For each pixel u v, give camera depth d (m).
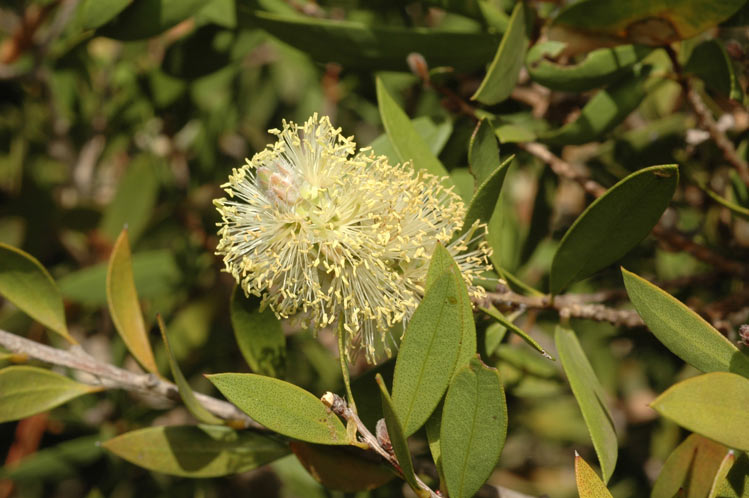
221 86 0.56
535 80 0.44
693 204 0.49
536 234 0.50
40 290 0.43
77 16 0.47
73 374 0.52
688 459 0.41
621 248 0.41
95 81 0.57
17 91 0.61
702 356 0.39
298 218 0.41
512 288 0.43
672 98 0.51
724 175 0.48
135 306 0.44
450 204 0.41
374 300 0.41
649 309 0.39
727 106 0.45
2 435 0.55
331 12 0.53
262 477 0.60
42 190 0.56
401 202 0.41
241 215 0.41
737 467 0.39
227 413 0.43
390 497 0.49
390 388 0.42
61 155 0.60
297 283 0.41
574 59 0.46
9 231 0.58
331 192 0.41
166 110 0.55
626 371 0.57
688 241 0.46
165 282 0.53
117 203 0.54
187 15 0.46
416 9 0.53
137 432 0.43
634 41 0.43
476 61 0.45
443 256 0.39
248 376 0.39
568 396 0.56
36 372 0.43
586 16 0.43
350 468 0.42
